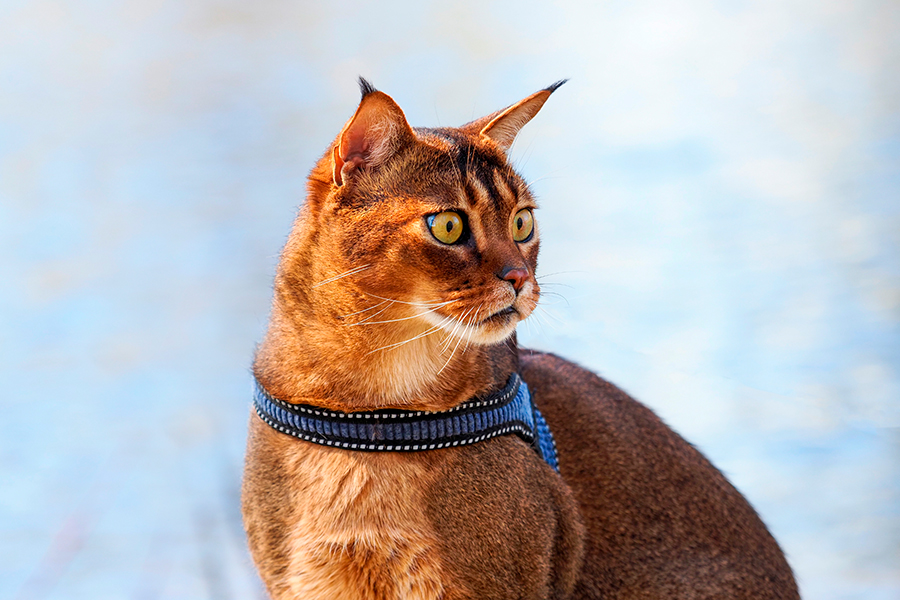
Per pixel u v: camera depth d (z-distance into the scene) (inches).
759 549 203.6
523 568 167.9
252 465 172.6
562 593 179.5
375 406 164.9
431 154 164.9
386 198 162.4
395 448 162.6
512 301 165.5
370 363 163.5
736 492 208.8
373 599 168.1
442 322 162.9
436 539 164.7
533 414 183.3
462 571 165.2
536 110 191.3
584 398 202.7
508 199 170.6
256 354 178.4
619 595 193.5
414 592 166.4
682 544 196.5
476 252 163.9
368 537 164.1
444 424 163.2
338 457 163.8
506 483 166.9
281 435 167.3
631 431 202.4
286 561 169.2
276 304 173.6
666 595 193.9
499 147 179.5
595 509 194.5
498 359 178.7
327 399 165.2
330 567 166.2
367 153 164.6
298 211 179.5
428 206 160.6
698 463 206.1
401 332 163.9
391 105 161.6
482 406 166.4
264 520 170.4
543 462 176.7
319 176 167.6
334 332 163.6
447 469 164.6
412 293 162.1
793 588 206.2
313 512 165.5
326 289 164.1
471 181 165.2
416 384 165.9
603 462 196.9
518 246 175.5
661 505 197.2
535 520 169.2
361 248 161.6
